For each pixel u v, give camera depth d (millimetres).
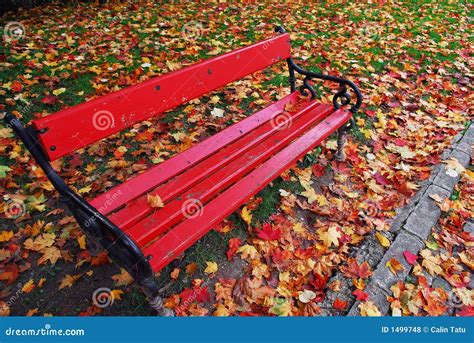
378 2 6887
